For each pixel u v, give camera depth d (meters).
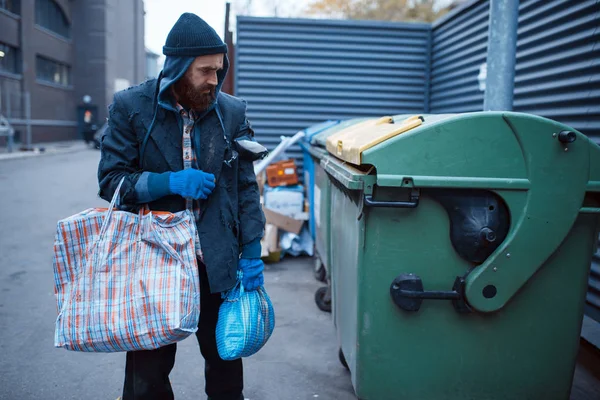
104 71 36.72
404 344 2.55
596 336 3.65
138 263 2.00
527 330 2.54
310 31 7.89
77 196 10.91
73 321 1.93
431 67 8.09
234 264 2.21
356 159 2.51
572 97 4.39
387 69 8.05
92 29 36.31
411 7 25.66
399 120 3.26
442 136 2.39
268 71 7.94
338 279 3.29
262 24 7.86
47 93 31.59
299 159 8.05
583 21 4.25
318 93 8.00
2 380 3.36
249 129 2.36
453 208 2.46
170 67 2.03
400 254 2.50
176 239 2.05
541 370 2.56
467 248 2.46
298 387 3.33
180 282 1.99
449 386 2.57
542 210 2.43
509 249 2.43
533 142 2.41
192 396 3.19
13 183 12.66
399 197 2.46
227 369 2.40
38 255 6.43
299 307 4.80
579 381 3.48
